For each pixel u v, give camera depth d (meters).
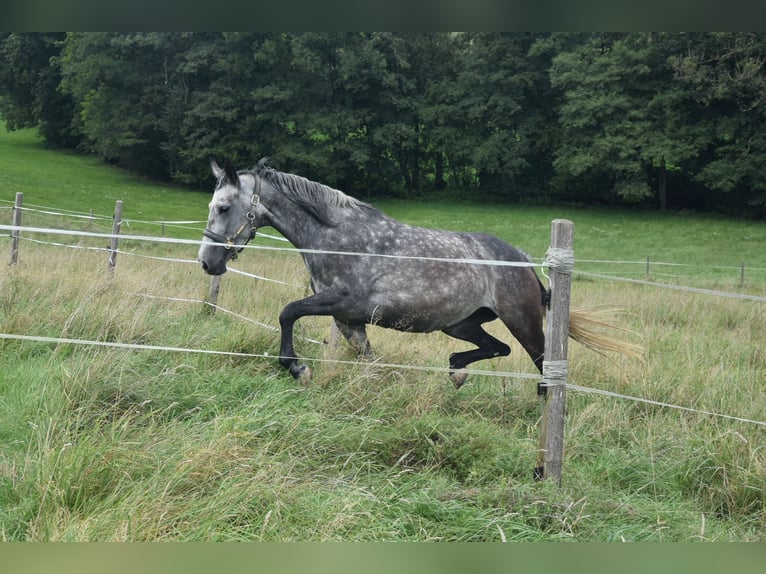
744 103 39.50
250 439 4.27
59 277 7.82
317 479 4.14
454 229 35.44
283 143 45.25
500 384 6.16
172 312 7.52
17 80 53.09
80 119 50.94
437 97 49.44
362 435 4.60
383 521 3.64
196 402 5.00
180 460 3.85
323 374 5.43
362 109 47.81
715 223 38.16
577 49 45.16
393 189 49.06
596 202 46.09
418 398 5.30
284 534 3.46
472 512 3.80
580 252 29.89
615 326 5.38
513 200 47.66
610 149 41.03
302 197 5.60
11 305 6.73
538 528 3.78
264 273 11.77
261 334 6.45
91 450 3.76
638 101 42.53
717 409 5.62
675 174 44.03
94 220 23.22
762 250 30.56
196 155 43.59
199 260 5.54
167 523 3.38
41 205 31.38
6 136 58.69
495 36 47.91
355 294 5.50
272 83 45.19
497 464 4.50
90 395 4.73
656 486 4.55
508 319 5.69
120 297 7.25
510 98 46.50
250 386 5.37
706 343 8.54
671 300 12.07
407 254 5.53
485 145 45.97
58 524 3.29
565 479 4.39
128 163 47.56
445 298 5.52
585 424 5.31
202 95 45.03
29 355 5.68
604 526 3.85
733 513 4.28
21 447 4.11
